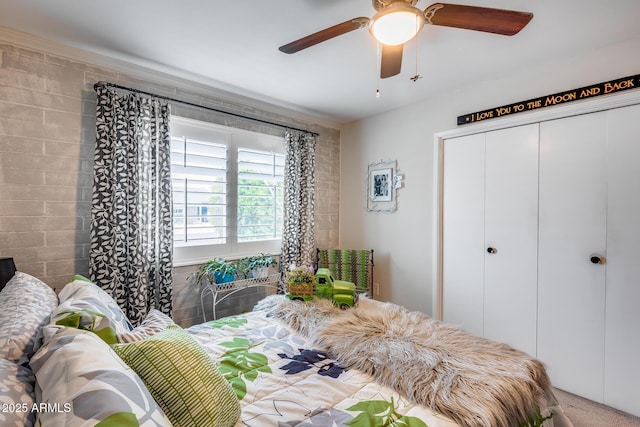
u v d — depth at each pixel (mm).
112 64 2117
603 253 1946
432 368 1145
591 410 1895
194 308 2549
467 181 2602
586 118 2006
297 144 3176
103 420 563
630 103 1825
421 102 2885
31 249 1863
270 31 1769
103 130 2014
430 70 2242
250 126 2906
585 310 2016
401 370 1148
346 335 1421
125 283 2092
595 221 1976
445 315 2758
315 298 1955
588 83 1970
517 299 2320
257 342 1464
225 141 2754
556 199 2135
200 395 849
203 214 2627
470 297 2588
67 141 1977
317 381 1146
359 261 3273
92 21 1672
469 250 2592
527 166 2264
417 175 2930
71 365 684
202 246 2619
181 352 916
